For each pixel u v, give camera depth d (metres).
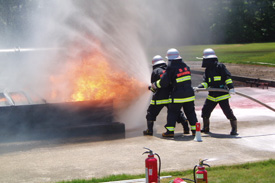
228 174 4.42
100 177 4.61
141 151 5.84
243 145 6.03
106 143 6.50
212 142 6.29
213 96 6.87
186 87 6.76
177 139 6.63
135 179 4.36
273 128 7.30
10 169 5.13
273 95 11.08
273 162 4.91
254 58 22.39
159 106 7.09
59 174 4.82
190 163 5.07
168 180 4.36
